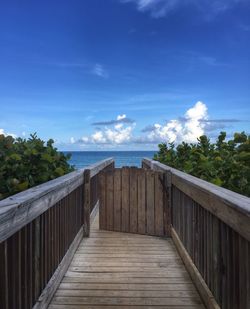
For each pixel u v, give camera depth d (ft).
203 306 10.89
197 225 12.22
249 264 7.20
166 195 18.72
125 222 19.99
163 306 10.92
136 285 12.54
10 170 13.00
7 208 7.04
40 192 9.45
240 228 7.36
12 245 7.73
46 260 10.91
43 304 10.04
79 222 18.04
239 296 7.79
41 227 10.26
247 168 13.05
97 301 11.26
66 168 17.17
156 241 18.22
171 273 13.71
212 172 14.49
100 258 15.51
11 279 7.70
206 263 10.93
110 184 20.36
